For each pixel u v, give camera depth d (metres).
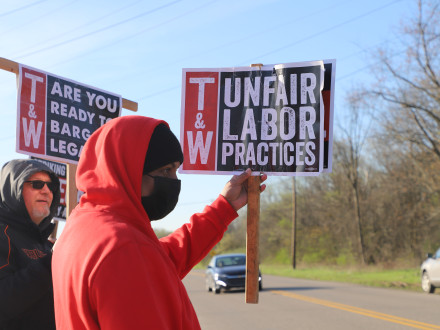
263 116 3.04
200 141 3.11
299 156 2.96
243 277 19.66
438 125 26.88
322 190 49.09
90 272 1.44
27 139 3.76
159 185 1.79
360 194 44.19
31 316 2.46
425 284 17.64
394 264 34.91
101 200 1.64
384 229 41.25
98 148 1.73
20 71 3.78
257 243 2.71
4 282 2.42
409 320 10.62
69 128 3.99
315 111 2.96
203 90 3.14
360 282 24.06
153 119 1.79
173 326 1.52
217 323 10.72
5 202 2.73
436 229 37.75
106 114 4.25
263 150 3.02
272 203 63.44
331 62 2.97
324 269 42.19
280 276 35.66
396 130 28.72
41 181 2.82
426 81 25.98
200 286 25.30
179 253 2.36
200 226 2.48
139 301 1.42
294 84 3.01
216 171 3.07
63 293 1.55
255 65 3.09
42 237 2.81
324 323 10.47
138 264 1.46
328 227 49.91
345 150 42.50
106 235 1.49
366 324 10.20
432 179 31.44
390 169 39.03
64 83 4.01
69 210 3.87
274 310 12.93
